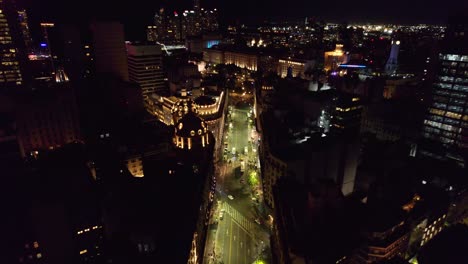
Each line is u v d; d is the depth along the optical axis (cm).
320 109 18762
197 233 9706
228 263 10362
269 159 12756
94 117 19612
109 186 10644
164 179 11175
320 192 9288
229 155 18475
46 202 8731
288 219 9494
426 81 16600
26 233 8600
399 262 8294
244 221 12656
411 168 12900
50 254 8969
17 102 13975
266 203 13125
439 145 15625
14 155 12612
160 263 7875
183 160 13625
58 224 8875
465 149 14938
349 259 8425
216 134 19225
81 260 9200
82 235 9262
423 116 16912
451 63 14900
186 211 9806
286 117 17875
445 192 11412
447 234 9881
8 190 9238
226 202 13962
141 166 13938
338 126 18362
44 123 14788
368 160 14200
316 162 12112
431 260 9112
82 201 9344
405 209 9912
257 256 10669
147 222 8625
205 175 12488
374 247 8481
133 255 8088
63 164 10538
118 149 13788
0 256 8325
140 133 15738
